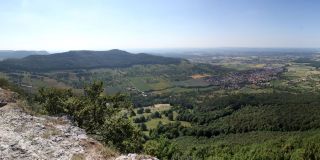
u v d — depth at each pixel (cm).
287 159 9269
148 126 14538
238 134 13800
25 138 2361
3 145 2169
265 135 13088
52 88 4425
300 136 11744
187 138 13488
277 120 14288
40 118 3047
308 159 8962
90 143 2408
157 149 6375
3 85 5622
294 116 14550
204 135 13812
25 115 3077
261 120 14600
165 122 15500
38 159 2008
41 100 4256
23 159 1991
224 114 16688
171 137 13712
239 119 15200
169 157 7800
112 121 3697
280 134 13088
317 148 9156
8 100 3741
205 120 15650
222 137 13512
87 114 3953
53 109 4069
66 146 2273
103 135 3625
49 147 2219
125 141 3556
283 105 17175
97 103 4228
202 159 9362
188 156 8831
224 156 9556
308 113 14988
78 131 2745
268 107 16900
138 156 1983
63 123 3031
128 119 3897
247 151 9994
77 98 4241
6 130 2527
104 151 2262
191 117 16225
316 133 12031
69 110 3981
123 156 2008
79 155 2116
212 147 11038
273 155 9356
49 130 2622
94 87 4447
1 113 3050
